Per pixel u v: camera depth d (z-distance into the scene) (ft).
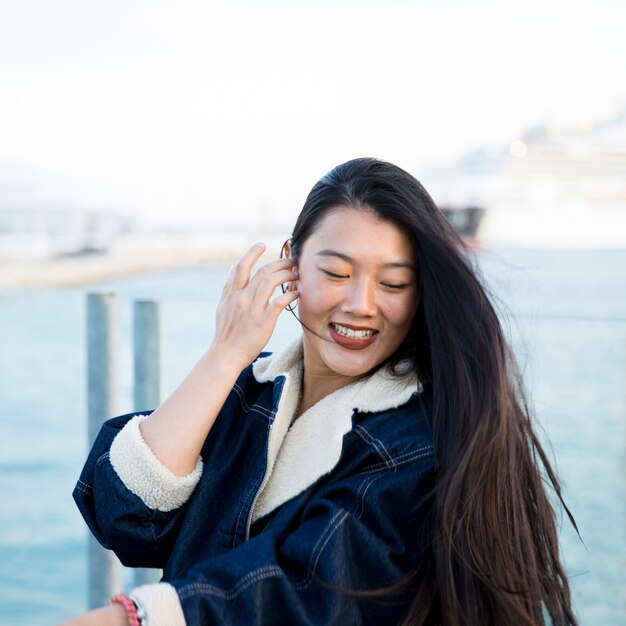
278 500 4.44
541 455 4.54
